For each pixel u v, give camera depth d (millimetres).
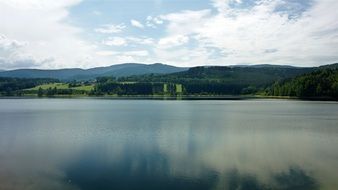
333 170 31875
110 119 81688
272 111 108188
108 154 38688
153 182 28438
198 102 185125
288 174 30609
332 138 50031
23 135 53344
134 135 52875
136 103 176875
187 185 27625
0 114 100000
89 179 29375
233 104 160375
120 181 28719
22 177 29875
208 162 35031
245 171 31641
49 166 33375
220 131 57781
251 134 54156
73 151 40281
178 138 49875
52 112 108562
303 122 72438
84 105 157750
